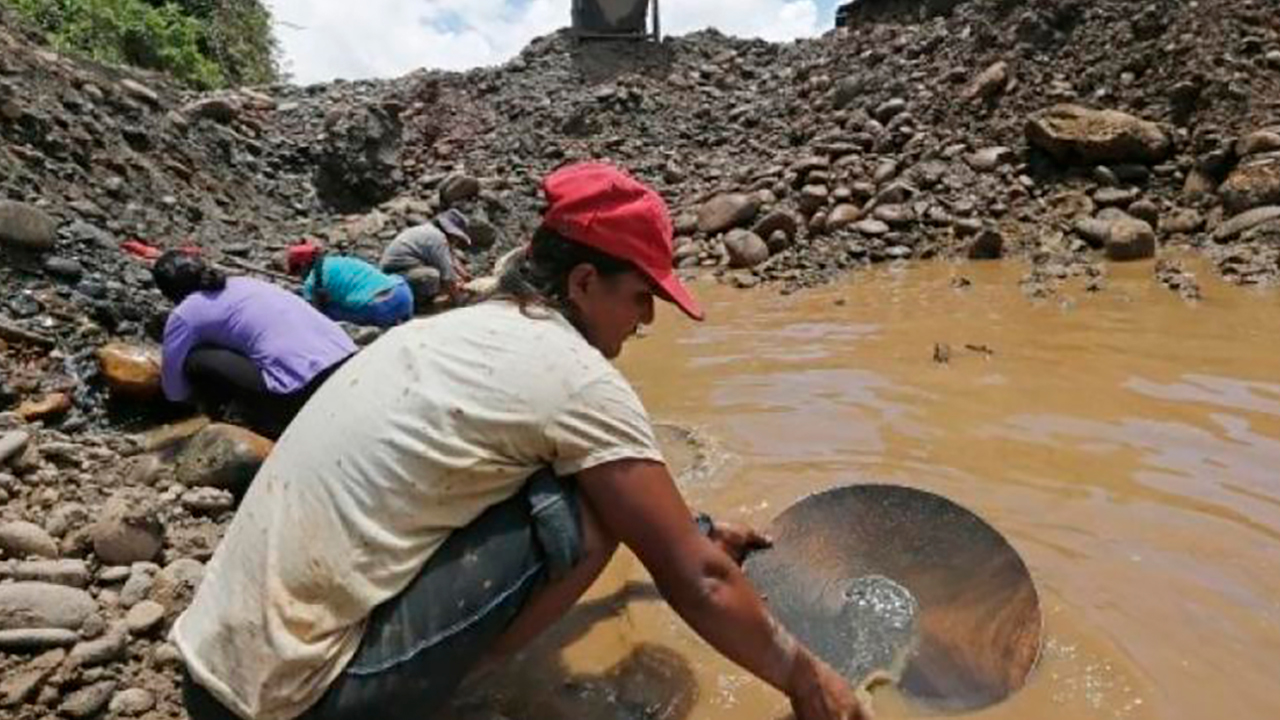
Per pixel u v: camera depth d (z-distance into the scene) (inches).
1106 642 92.2
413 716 70.3
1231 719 82.2
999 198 263.6
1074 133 262.4
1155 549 107.5
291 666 66.6
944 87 308.8
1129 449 132.3
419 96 395.2
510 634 74.0
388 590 67.9
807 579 99.3
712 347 193.2
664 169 332.5
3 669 87.4
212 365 145.3
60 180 230.1
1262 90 260.8
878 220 261.3
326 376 143.7
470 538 69.6
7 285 175.9
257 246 260.5
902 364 172.9
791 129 336.2
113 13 424.8
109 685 87.7
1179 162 256.7
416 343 72.1
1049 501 119.3
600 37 423.5
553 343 70.1
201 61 470.6
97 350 170.1
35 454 127.3
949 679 88.3
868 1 407.2
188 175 280.2
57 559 104.0
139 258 205.3
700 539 70.5
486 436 67.9
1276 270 205.8
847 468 132.0
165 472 131.7
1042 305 200.8
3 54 251.9
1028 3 314.2
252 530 70.4
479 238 292.4
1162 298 198.5
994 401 152.2
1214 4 284.5
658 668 93.7
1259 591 99.1
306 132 342.6
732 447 141.4
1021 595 93.0
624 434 69.1
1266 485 120.1
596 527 71.0
